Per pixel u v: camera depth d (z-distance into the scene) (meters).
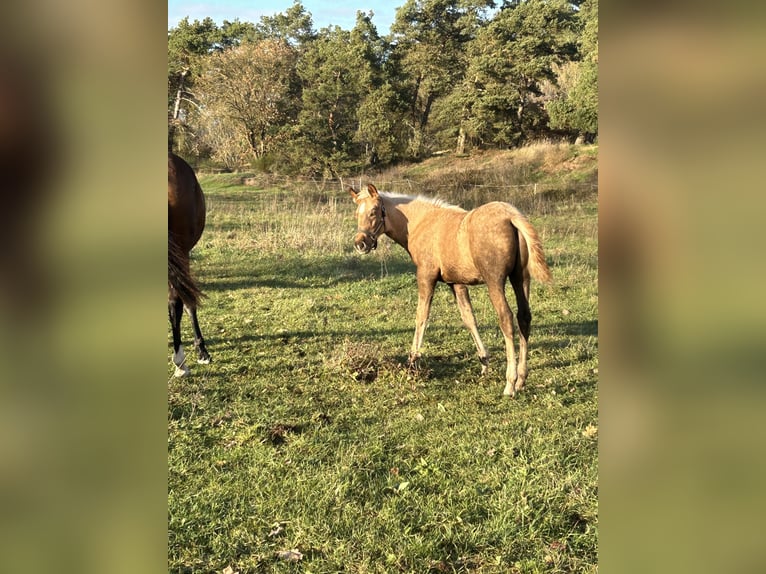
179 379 4.69
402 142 32.53
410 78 35.88
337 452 3.40
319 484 3.05
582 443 3.43
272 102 30.31
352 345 5.13
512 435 3.59
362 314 6.68
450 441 3.55
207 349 5.48
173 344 5.08
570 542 2.53
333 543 2.59
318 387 4.53
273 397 4.31
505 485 2.95
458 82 34.69
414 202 5.08
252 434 3.63
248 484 3.08
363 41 33.94
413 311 6.77
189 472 3.21
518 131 30.58
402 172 28.77
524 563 2.40
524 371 4.38
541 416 3.91
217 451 3.44
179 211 4.48
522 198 16.25
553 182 19.75
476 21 34.25
